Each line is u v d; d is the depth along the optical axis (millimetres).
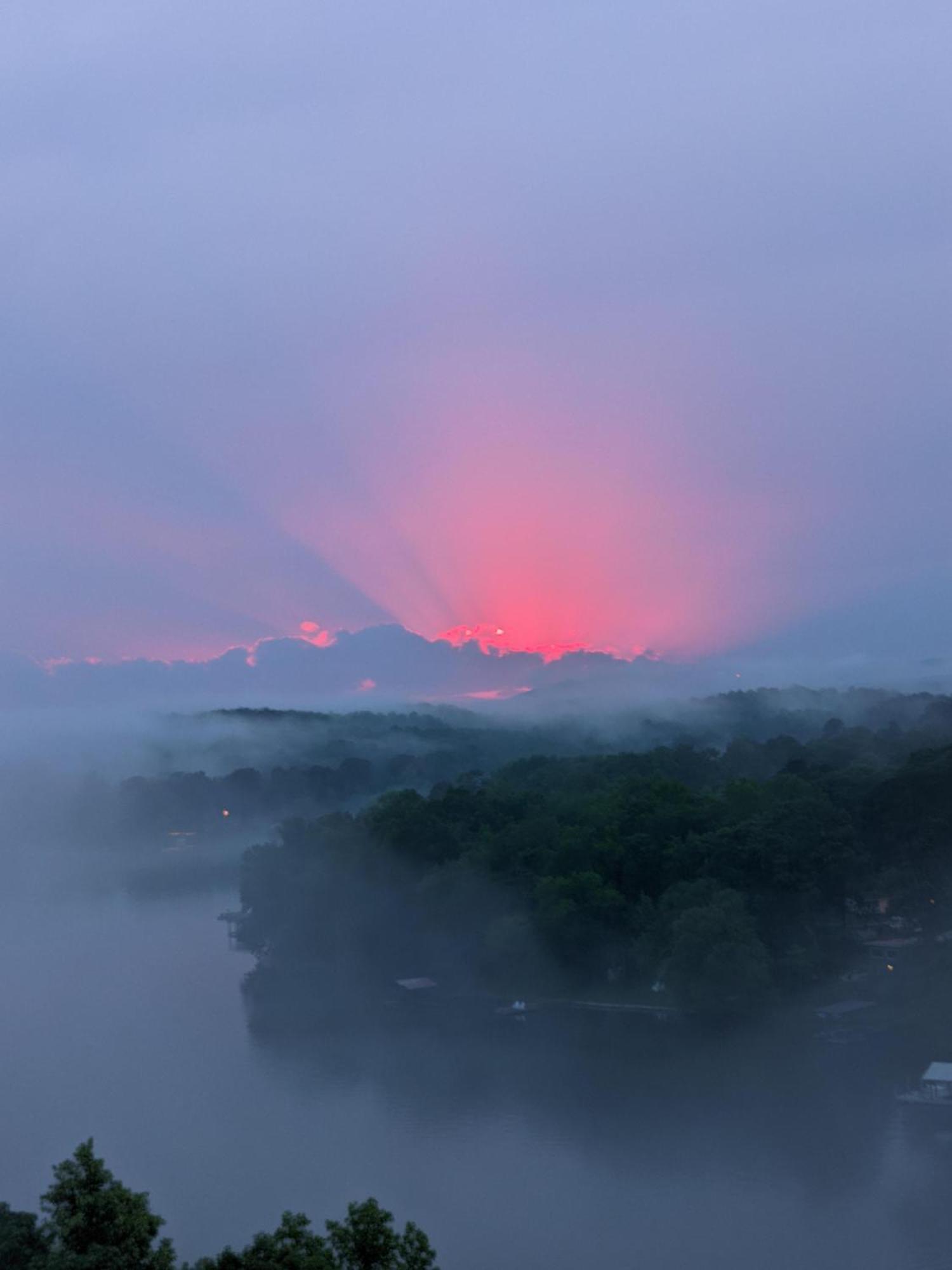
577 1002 149625
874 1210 86312
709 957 138750
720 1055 124938
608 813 179250
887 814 164125
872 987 143125
